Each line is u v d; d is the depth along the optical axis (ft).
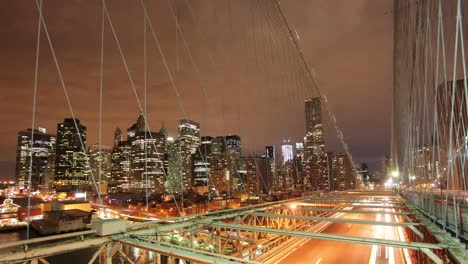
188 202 305.73
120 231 34.65
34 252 28.07
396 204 124.36
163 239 40.55
